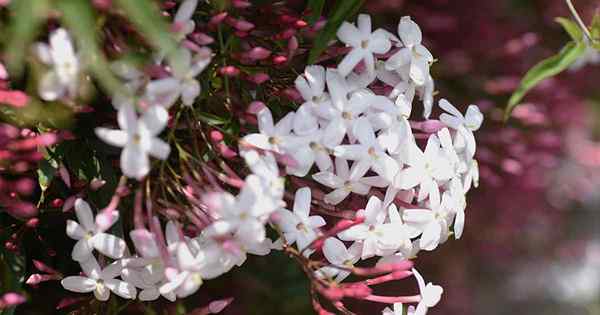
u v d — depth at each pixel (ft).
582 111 3.23
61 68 1.69
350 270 1.78
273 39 1.86
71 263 1.95
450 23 2.61
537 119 2.60
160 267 1.78
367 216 1.82
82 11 1.63
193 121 1.81
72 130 1.82
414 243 1.89
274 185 1.74
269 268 2.35
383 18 2.52
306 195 1.81
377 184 1.84
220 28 1.82
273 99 1.88
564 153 3.39
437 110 2.56
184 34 1.73
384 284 2.62
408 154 1.84
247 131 1.84
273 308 2.39
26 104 1.73
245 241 1.72
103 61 1.67
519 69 2.81
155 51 1.73
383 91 1.89
